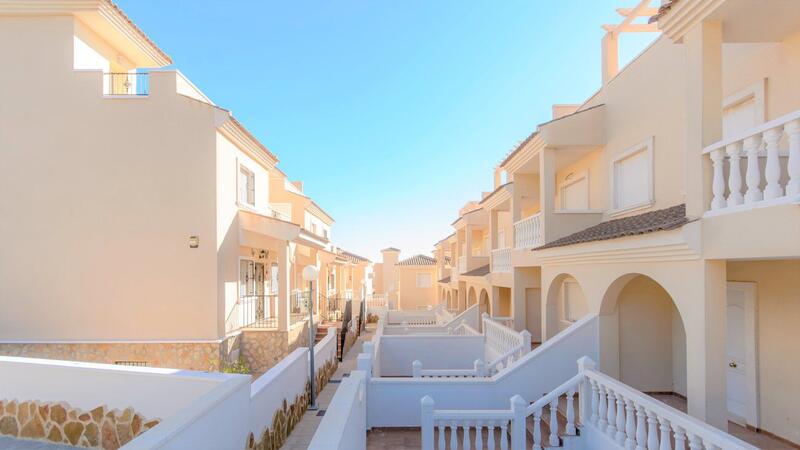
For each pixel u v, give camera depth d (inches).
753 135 171.6
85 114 449.4
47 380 270.8
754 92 249.4
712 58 200.1
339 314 986.1
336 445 144.8
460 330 685.9
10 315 437.1
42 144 445.4
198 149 455.8
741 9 190.7
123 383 253.3
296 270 758.5
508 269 551.2
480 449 251.6
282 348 505.0
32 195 443.5
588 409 262.2
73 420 261.9
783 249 157.2
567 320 504.7
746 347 263.0
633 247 249.0
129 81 539.8
